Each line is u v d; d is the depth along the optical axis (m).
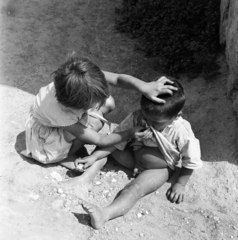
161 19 2.96
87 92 1.63
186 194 1.90
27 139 1.95
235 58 2.08
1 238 1.63
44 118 1.87
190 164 1.85
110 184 1.95
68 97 1.65
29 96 2.46
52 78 2.63
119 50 2.91
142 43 2.91
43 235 1.66
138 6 3.10
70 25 3.15
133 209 1.84
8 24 3.11
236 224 1.79
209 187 1.92
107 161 2.06
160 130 1.84
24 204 1.78
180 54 2.63
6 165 1.97
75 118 1.80
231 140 2.08
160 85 1.75
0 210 1.72
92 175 1.92
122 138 1.88
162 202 1.87
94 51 2.90
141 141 1.90
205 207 1.85
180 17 2.78
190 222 1.79
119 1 3.49
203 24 2.70
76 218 1.75
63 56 2.84
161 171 1.91
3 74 2.63
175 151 1.86
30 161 2.01
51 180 1.91
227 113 2.21
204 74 2.48
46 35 3.02
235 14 2.12
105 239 1.70
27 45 2.90
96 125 1.98
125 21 3.13
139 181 1.86
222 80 2.41
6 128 2.21
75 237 1.69
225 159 2.01
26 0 3.45
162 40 2.78
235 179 1.94
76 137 1.89
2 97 2.43
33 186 1.87
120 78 1.89
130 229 1.75
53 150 1.91
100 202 1.86
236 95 2.20
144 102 1.76
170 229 1.77
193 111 2.31
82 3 3.46
